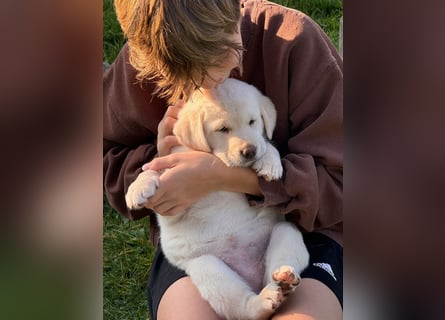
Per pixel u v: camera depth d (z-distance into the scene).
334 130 0.84
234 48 0.77
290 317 0.72
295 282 0.73
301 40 0.86
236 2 0.78
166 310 0.78
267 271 0.81
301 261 0.80
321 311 0.73
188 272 0.83
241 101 0.85
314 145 0.85
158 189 0.82
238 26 0.80
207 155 0.85
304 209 0.81
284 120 0.90
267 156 0.83
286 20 0.88
